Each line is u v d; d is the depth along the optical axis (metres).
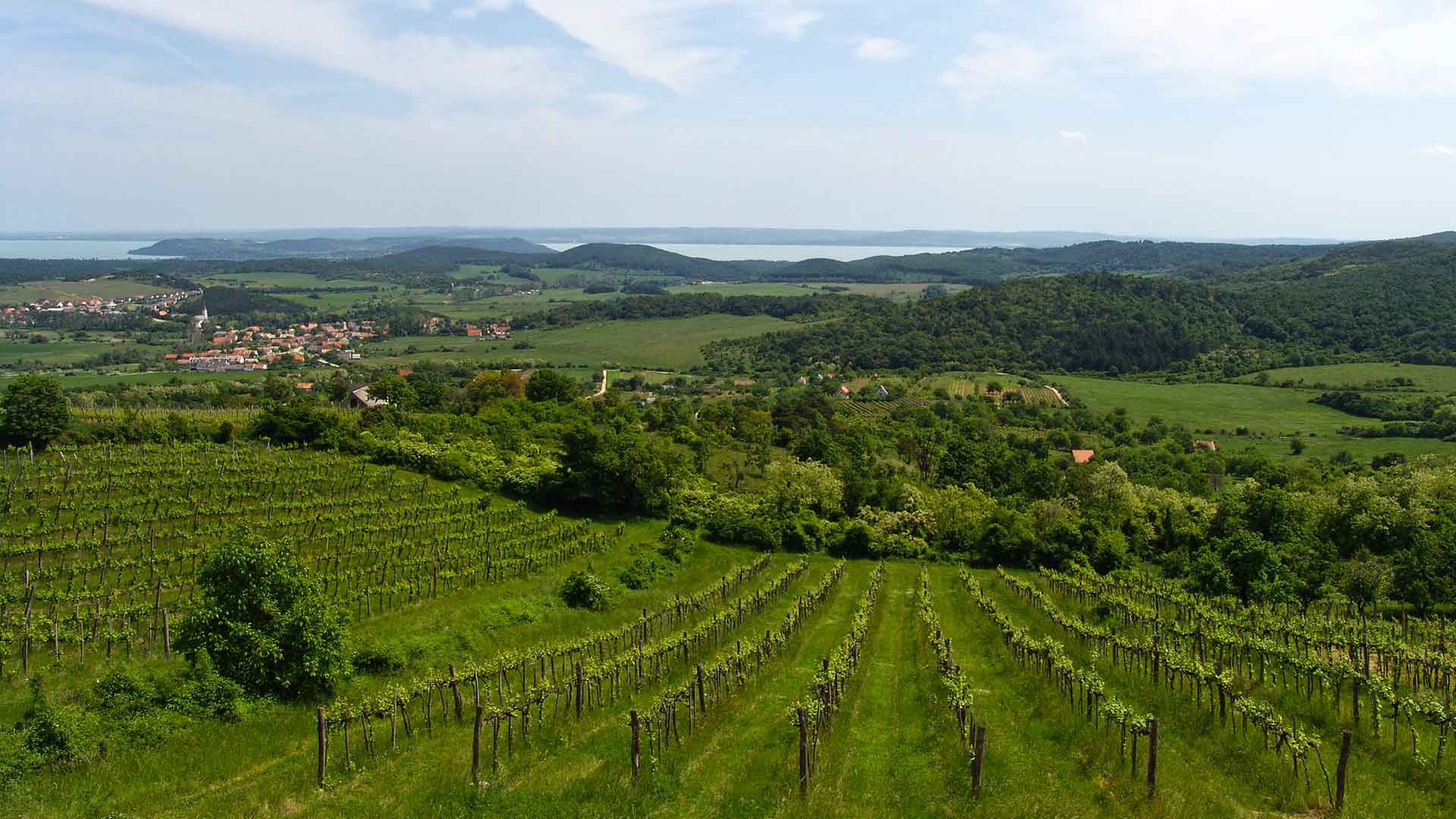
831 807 19.86
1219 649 33.22
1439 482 67.88
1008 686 30.75
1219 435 128.25
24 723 22.70
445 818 19.33
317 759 22.80
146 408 113.88
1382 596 48.34
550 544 53.09
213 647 26.23
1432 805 20.02
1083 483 85.25
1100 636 34.69
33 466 55.44
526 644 34.91
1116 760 22.31
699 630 35.16
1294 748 20.70
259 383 169.62
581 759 22.95
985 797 20.11
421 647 32.03
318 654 27.23
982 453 102.38
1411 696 26.94
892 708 28.34
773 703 28.45
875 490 74.69
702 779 21.73
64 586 38.09
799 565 54.94
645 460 64.38
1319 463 104.50
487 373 126.00
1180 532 67.25
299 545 46.97
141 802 20.06
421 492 59.88
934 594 50.94
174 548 44.34
